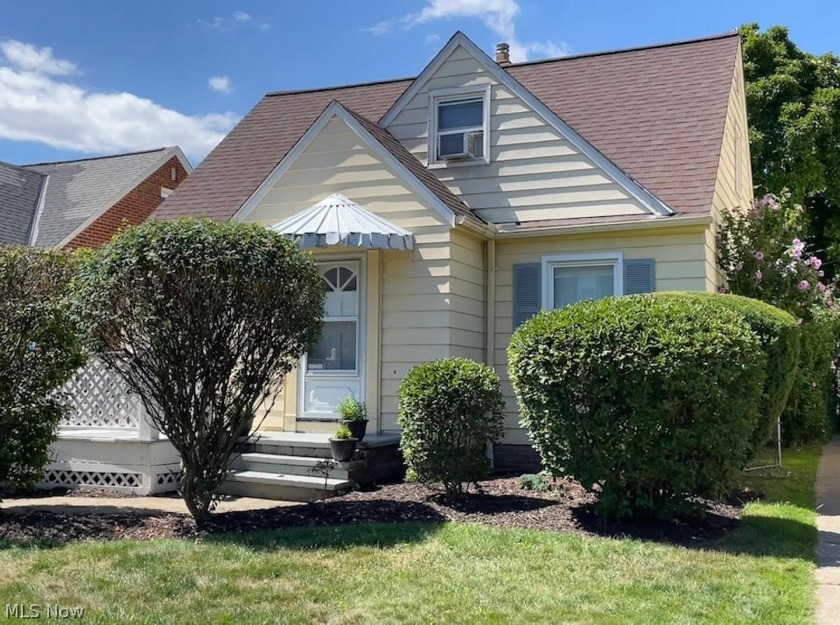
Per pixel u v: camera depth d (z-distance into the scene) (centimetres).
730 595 504
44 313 769
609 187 1080
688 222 1001
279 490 921
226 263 679
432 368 812
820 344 1290
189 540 659
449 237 1034
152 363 701
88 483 995
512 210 1136
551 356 682
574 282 1090
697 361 640
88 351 770
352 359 1083
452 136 1196
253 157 1423
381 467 984
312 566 574
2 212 2039
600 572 554
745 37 2303
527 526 693
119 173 2294
